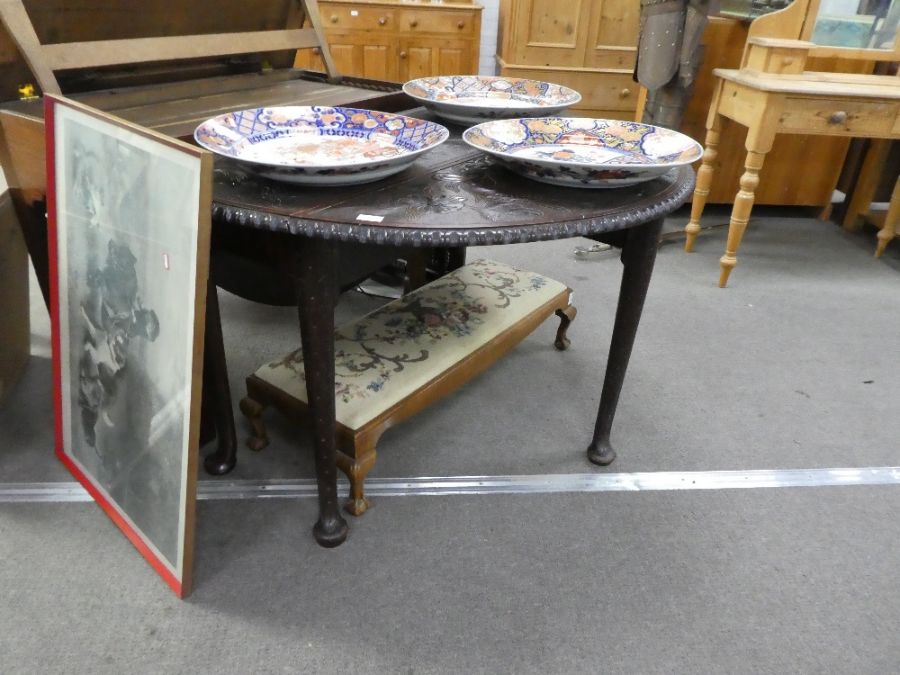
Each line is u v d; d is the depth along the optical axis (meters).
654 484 1.44
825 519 1.37
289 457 1.47
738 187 2.95
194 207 0.86
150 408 1.08
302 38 1.72
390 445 1.52
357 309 2.13
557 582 1.19
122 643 1.04
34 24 1.21
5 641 1.03
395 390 1.30
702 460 1.52
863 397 1.79
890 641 1.11
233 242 1.03
